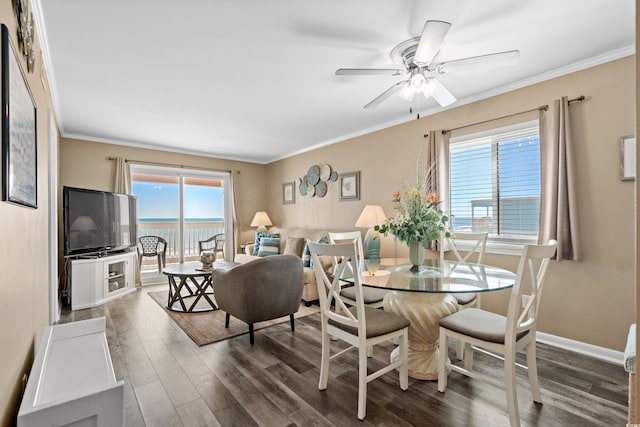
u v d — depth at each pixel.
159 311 3.69
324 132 4.54
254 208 6.59
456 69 2.18
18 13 1.32
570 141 2.53
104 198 4.25
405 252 3.84
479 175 3.29
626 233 2.33
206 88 2.97
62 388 1.21
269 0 1.79
